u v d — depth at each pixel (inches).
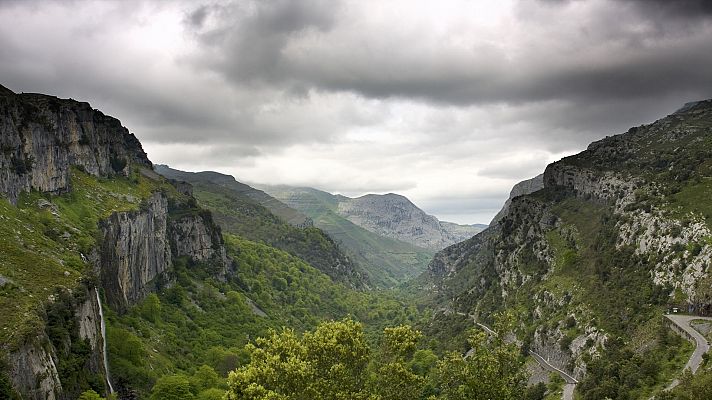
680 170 6830.7
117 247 5600.4
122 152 7593.5
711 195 5708.7
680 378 3341.5
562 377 5236.2
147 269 6594.5
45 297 3403.1
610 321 5236.2
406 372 2571.4
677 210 5787.4
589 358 5002.5
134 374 4343.0
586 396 4207.7
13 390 2529.5
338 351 2561.5
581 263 6840.6
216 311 7549.2
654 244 5718.5
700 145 7721.5
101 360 4040.4
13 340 2751.0
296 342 2625.5
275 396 2194.9
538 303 6909.5
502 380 2652.6
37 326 2999.5
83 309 3757.4
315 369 2490.2
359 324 2701.8
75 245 4534.9
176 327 6279.5
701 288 4670.3
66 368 3230.8
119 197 6437.0
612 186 7691.9
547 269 7593.5
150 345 5270.7
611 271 6018.7
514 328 6958.7
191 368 5285.4
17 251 3737.7
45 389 2861.7
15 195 4539.9
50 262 3895.2
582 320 5654.5
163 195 7795.3
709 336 4008.4
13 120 4726.9
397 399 2546.8
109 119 7667.3
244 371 2479.1
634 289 5442.9
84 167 6407.5
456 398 2704.2
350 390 2502.5
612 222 6894.7
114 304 5246.1
